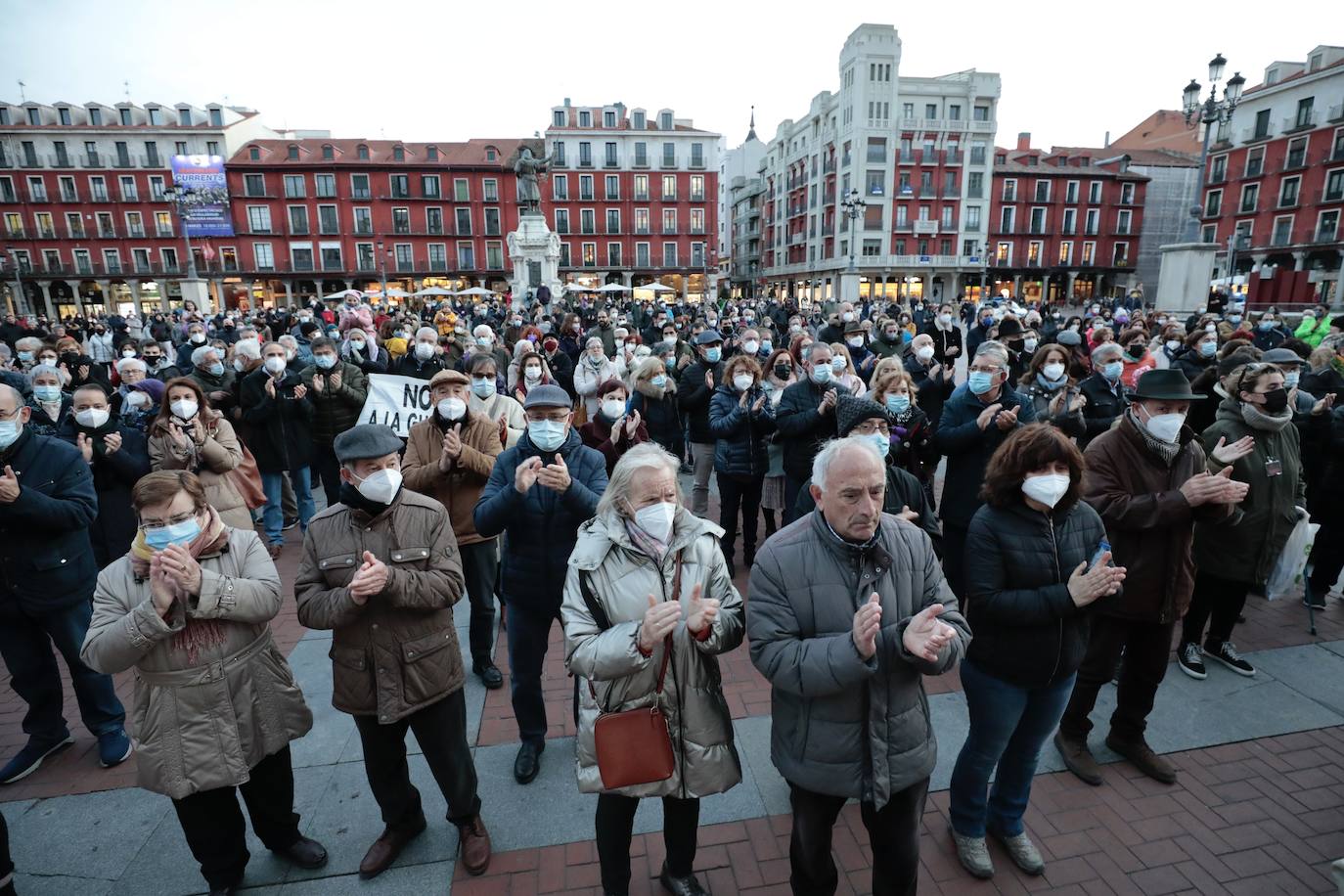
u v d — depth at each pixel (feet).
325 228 172.45
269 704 8.45
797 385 15.96
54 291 175.32
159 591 7.36
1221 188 154.81
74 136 166.20
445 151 182.70
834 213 181.16
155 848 9.48
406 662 8.40
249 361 20.71
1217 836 9.43
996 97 171.32
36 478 10.61
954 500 14.01
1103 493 10.43
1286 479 12.35
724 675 13.51
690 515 8.07
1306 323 39.91
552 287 82.53
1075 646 8.48
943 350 35.81
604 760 7.14
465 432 13.56
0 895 8.63
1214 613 13.43
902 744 7.04
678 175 190.29
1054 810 9.99
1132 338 22.52
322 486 27.35
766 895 8.56
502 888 8.74
